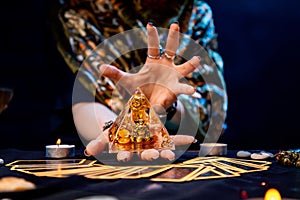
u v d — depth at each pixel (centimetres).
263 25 141
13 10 132
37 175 59
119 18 109
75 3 110
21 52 134
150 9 110
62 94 120
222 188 52
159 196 50
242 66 144
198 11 117
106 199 45
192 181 55
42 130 134
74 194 50
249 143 142
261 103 145
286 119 144
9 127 133
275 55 143
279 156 67
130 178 56
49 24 111
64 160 69
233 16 142
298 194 51
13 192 50
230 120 145
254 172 61
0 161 66
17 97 134
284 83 143
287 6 139
